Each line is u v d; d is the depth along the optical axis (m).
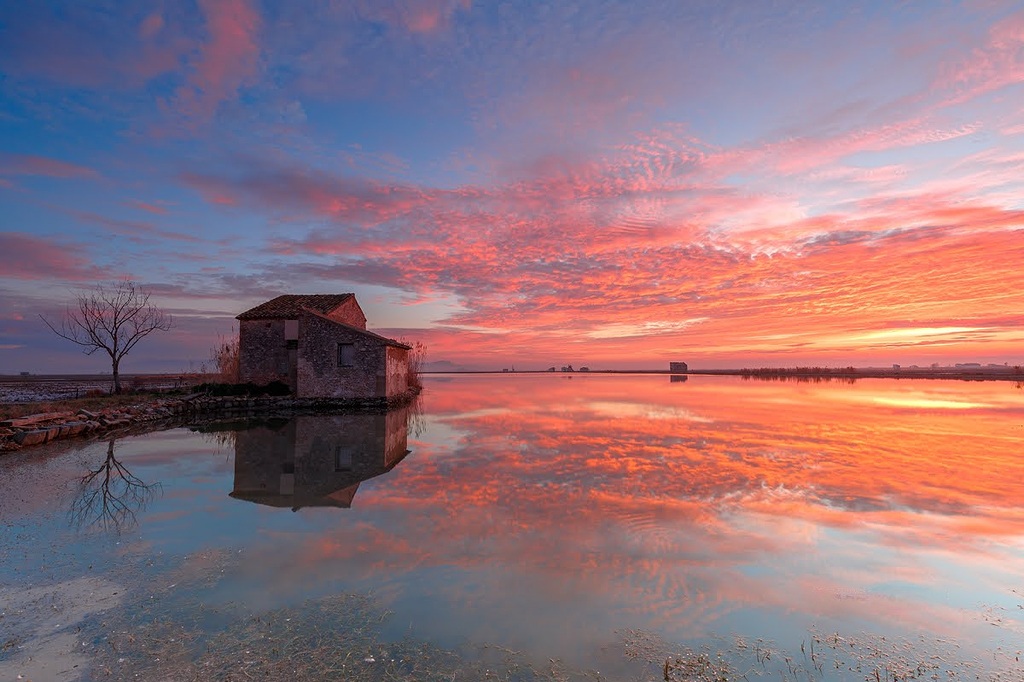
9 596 5.16
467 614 4.84
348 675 3.91
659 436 15.99
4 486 9.83
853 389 44.22
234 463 12.15
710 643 4.38
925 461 11.90
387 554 6.30
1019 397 33.06
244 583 5.47
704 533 7.04
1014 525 7.30
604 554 6.30
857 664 4.09
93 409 20.45
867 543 6.64
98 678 3.85
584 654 4.21
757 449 13.59
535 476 10.56
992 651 4.26
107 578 5.59
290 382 30.02
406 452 13.53
